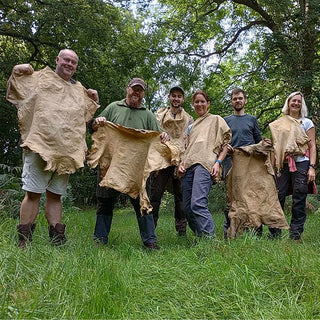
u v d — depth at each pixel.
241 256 3.76
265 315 2.63
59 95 4.27
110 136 5.13
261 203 5.51
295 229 5.46
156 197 6.16
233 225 5.45
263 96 16.34
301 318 2.58
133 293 3.01
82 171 18.45
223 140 5.16
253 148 5.54
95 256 3.64
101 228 5.26
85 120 4.52
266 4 14.78
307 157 5.50
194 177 5.00
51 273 2.90
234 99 5.91
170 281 3.32
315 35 14.25
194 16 17.53
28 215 4.15
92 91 4.61
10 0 15.23
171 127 6.28
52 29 15.69
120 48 16.89
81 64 16.48
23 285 2.74
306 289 3.03
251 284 3.05
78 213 10.02
